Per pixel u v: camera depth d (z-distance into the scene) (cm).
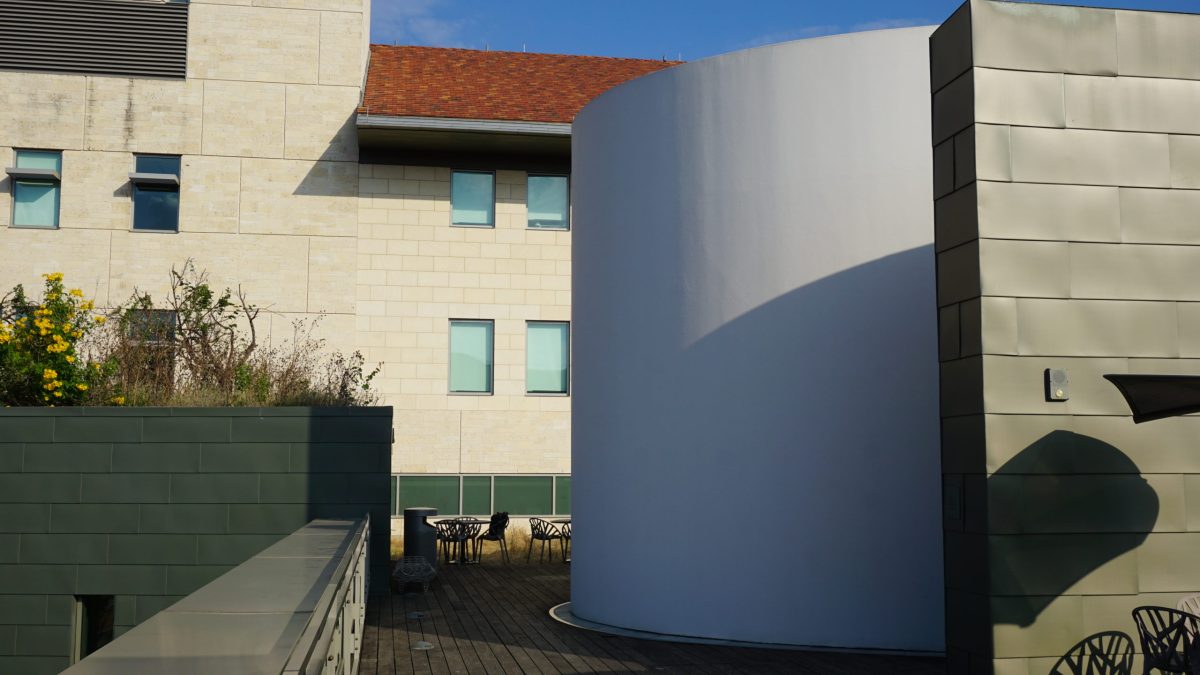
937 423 930
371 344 2011
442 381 2023
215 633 275
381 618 1062
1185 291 683
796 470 930
